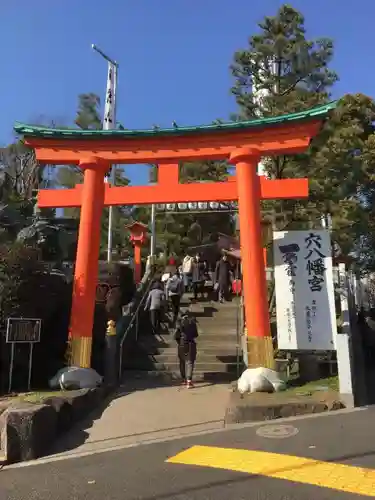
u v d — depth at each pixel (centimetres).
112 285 1562
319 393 927
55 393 892
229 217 3070
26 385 997
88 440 748
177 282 1470
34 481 568
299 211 1806
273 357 1045
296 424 759
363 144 1972
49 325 1122
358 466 546
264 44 1841
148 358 1255
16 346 1018
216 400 948
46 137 1140
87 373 1004
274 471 542
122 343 1161
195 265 1716
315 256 1090
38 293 1034
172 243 3078
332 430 711
